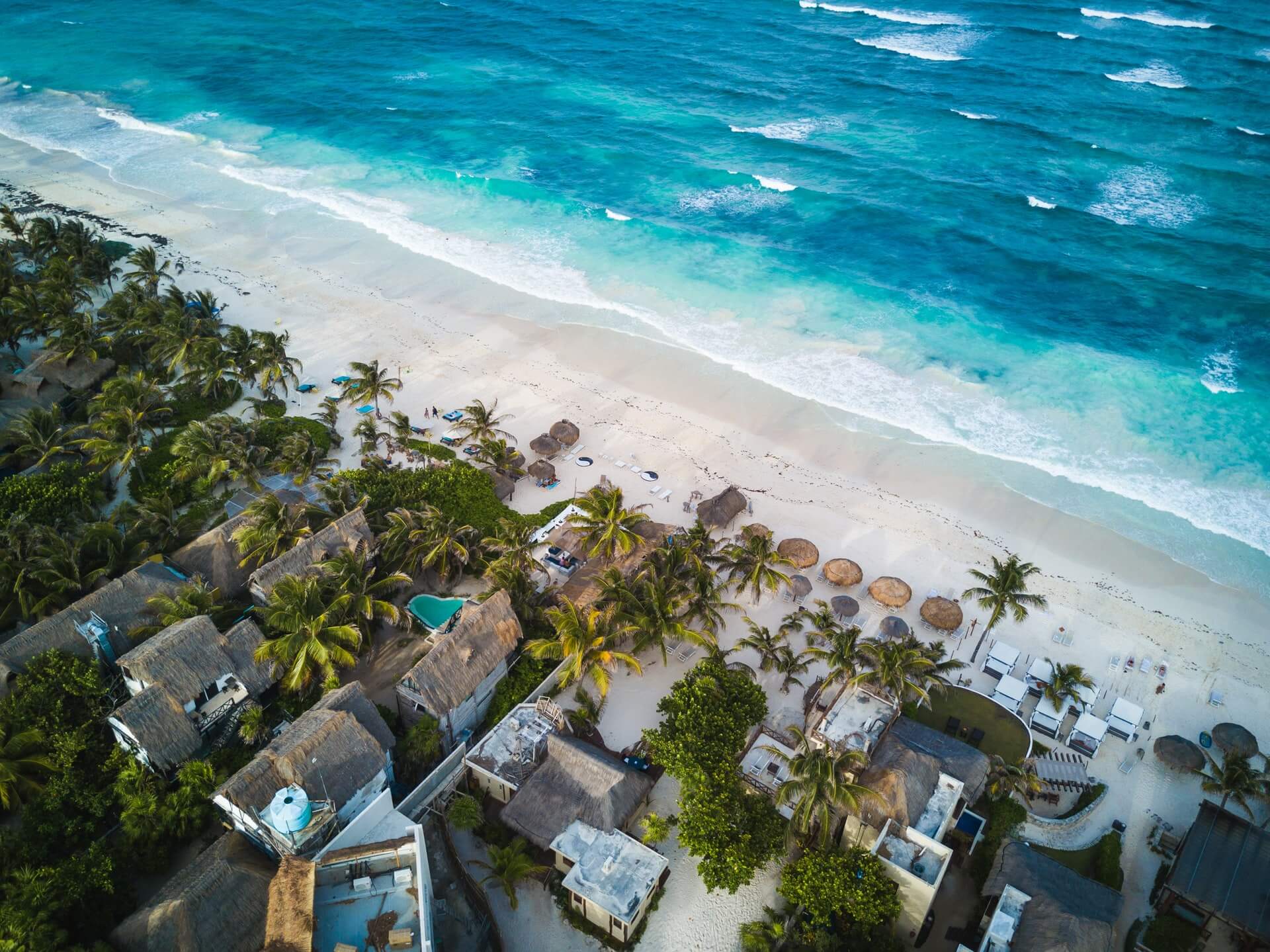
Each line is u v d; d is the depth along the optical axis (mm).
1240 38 143875
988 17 154125
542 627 52062
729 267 92625
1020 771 44625
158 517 56312
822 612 55625
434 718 45031
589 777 42719
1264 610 58656
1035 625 57312
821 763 39125
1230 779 43844
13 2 173750
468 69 139875
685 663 52906
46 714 42938
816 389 76875
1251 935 37875
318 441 68812
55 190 107438
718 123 120875
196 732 43281
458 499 62406
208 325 76188
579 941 39312
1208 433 72125
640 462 69188
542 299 88625
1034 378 77875
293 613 46750
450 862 41219
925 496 66938
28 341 80750
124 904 37406
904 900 38812
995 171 107875
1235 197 102500
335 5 169500
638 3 164875
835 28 151250
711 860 39594
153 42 153500
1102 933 36062
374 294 89812
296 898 32781
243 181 110438
